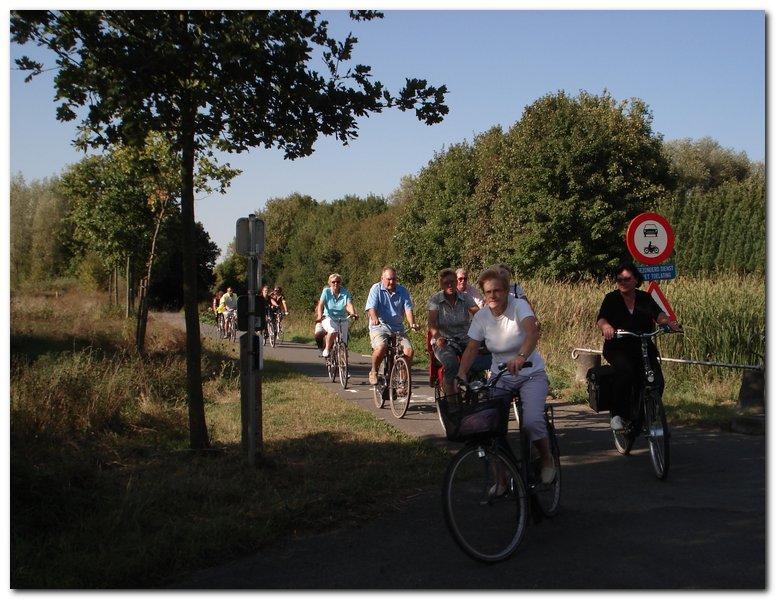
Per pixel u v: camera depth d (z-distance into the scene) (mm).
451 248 39219
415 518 5723
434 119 7078
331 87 6988
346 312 13727
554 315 16094
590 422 9586
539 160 31500
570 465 7348
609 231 31078
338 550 5082
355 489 6285
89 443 7684
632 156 32844
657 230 9805
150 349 15867
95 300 32750
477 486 4867
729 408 9672
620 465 7273
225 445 7949
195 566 4812
